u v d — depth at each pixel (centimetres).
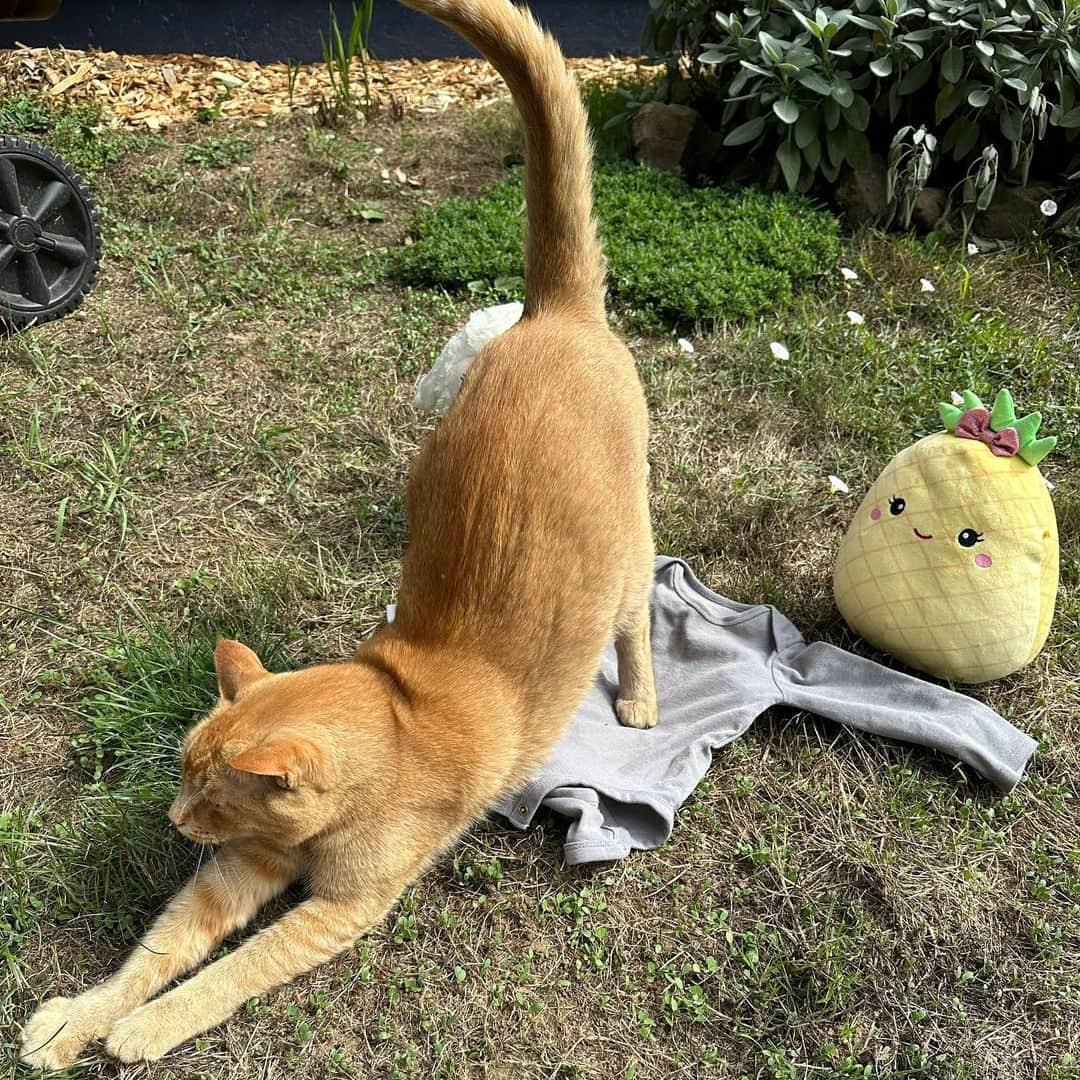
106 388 115
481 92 195
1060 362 125
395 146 168
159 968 68
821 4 146
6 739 82
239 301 131
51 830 76
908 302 133
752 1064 68
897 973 72
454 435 72
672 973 71
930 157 143
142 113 171
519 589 69
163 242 139
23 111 160
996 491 84
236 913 70
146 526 101
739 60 148
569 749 82
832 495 109
